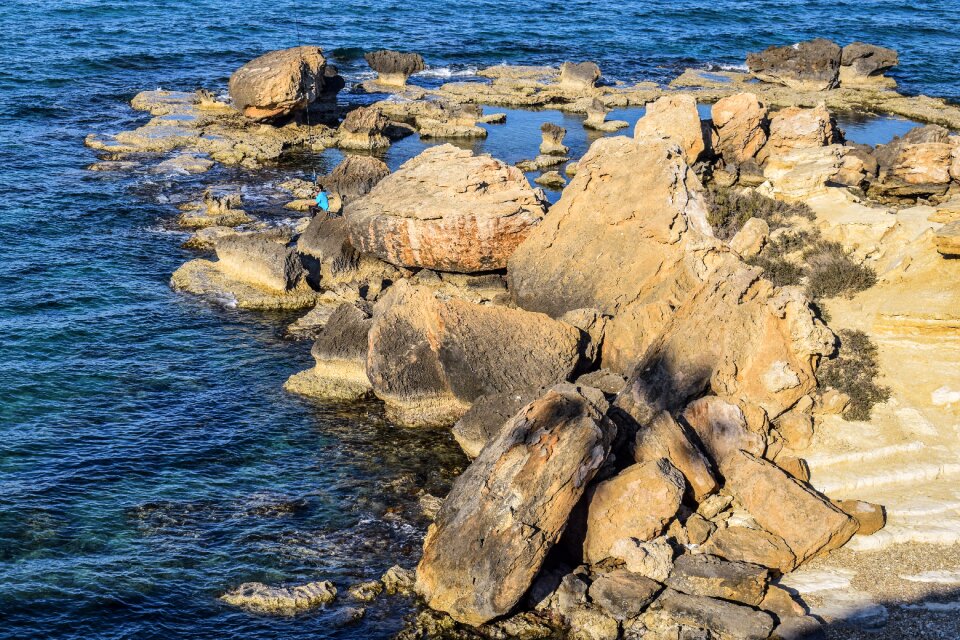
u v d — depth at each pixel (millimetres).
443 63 98250
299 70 69500
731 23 127688
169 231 50219
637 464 26078
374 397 35000
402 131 72812
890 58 93562
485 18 122938
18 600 23906
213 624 23688
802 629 22797
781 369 29812
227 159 63062
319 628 23672
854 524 25750
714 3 143375
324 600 24578
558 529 24438
